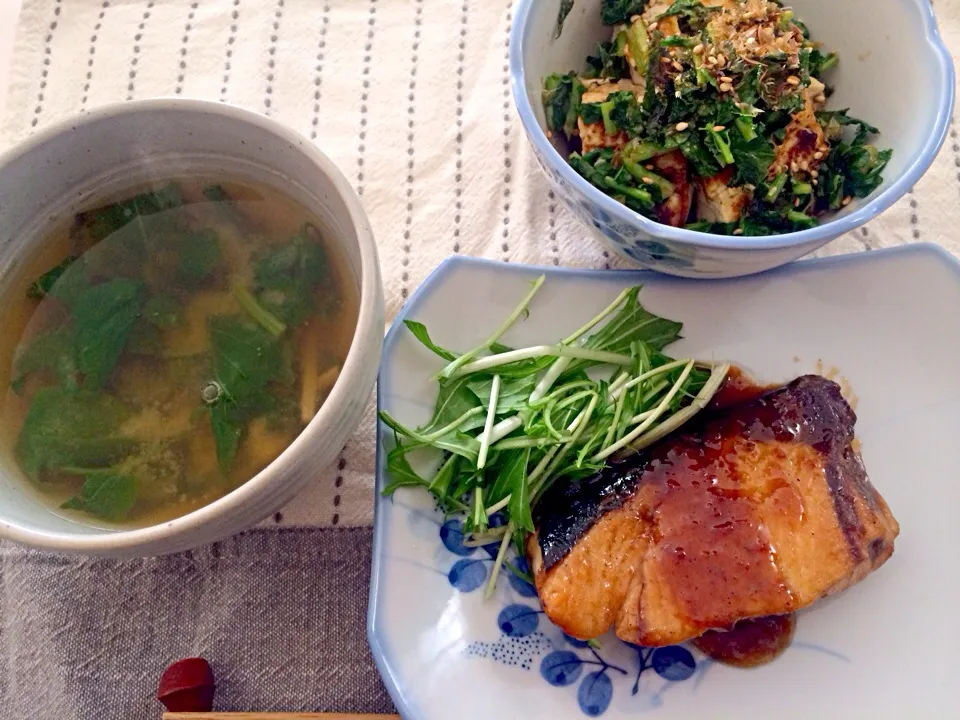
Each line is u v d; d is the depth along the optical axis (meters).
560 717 0.23
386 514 0.24
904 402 0.26
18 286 0.22
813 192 0.25
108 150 0.22
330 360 0.22
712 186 0.25
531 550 0.24
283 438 0.22
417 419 0.25
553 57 0.27
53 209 0.22
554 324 0.27
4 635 0.25
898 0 0.24
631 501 0.24
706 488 0.24
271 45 0.31
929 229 0.28
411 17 0.32
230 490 0.21
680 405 0.26
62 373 0.22
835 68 0.26
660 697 0.23
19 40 0.31
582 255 0.28
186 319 0.23
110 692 0.24
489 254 0.28
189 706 0.23
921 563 0.24
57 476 0.21
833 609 0.24
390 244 0.29
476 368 0.25
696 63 0.25
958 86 0.29
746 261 0.23
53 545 0.17
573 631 0.23
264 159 0.22
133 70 0.31
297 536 0.25
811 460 0.24
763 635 0.24
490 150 0.30
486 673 0.23
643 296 0.26
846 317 0.26
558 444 0.24
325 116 0.30
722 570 0.23
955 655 0.23
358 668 0.24
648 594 0.23
